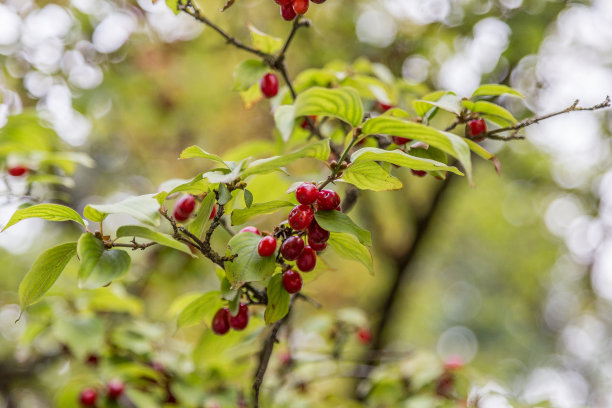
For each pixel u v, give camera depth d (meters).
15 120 3.44
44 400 7.75
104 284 1.63
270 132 6.38
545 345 15.32
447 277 14.92
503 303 15.22
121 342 3.18
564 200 9.15
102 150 6.83
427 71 5.50
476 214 10.28
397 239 6.94
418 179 6.89
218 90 6.46
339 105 1.70
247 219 1.85
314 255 1.81
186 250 1.75
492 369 13.37
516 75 5.27
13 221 1.77
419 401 3.28
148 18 5.90
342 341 3.76
